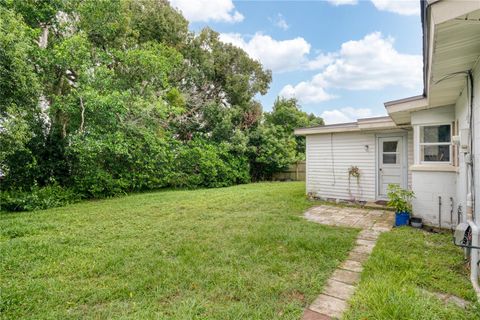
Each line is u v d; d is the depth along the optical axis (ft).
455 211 13.80
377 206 20.22
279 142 46.68
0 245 11.66
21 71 17.44
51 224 15.51
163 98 38.91
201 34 51.08
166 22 41.73
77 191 25.08
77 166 25.99
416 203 15.17
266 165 46.47
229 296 7.55
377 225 15.24
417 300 6.82
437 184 14.46
